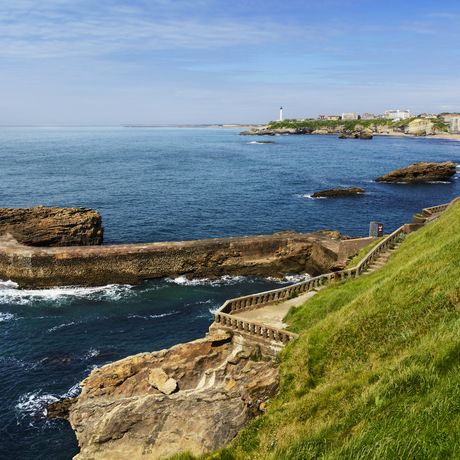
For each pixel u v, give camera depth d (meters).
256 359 23.61
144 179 112.38
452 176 119.19
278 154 184.00
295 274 50.19
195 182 108.44
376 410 12.55
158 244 48.84
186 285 46.72
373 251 35.41
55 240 53.28
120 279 46.84
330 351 19.42
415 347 15.17
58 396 27.64
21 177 112.50
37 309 40.62
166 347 33.81
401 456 10.15
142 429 20.27
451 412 10.64
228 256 49.25
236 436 17.89
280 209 79.94
